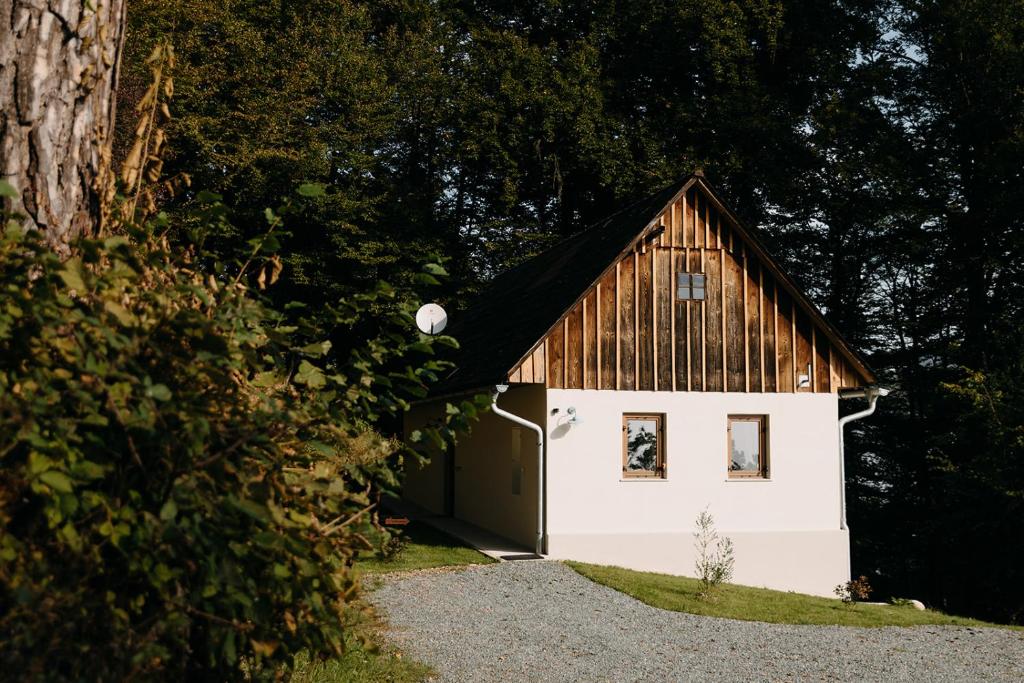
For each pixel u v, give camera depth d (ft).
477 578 45.65
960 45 84.38
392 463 13.57
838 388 58.65
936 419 89.76
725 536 55.57
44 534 9.21
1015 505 66.74
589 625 36.50
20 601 7.88
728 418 56.75
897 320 97.40
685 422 55.67
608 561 53.67
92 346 9.04
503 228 98.37
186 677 10.55
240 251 12.55
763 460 57.16
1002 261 83.76
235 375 10.88
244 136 79.66
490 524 62.95
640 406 55.01
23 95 12.25
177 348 9.77
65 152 12.55
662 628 36.73
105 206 12.55
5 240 9.43
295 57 88.38
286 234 12.40
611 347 54.85
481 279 98.37
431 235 93.66
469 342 72.28
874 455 96.58
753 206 101.50
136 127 13.28
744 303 57.26
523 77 97.04
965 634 38.91
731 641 34.96
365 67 92.89
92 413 8.84
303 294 88.43
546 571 47.98
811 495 57.26
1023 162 79.97
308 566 9.98
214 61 81.46
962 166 88.99
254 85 83.71
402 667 26.32
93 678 8.57
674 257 56.34
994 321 84.28
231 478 10.12
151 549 9.17
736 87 99.60
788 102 99.40
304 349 11.24
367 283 87.56
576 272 59.41
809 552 56.70
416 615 36.83
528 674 28.25
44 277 9.50
